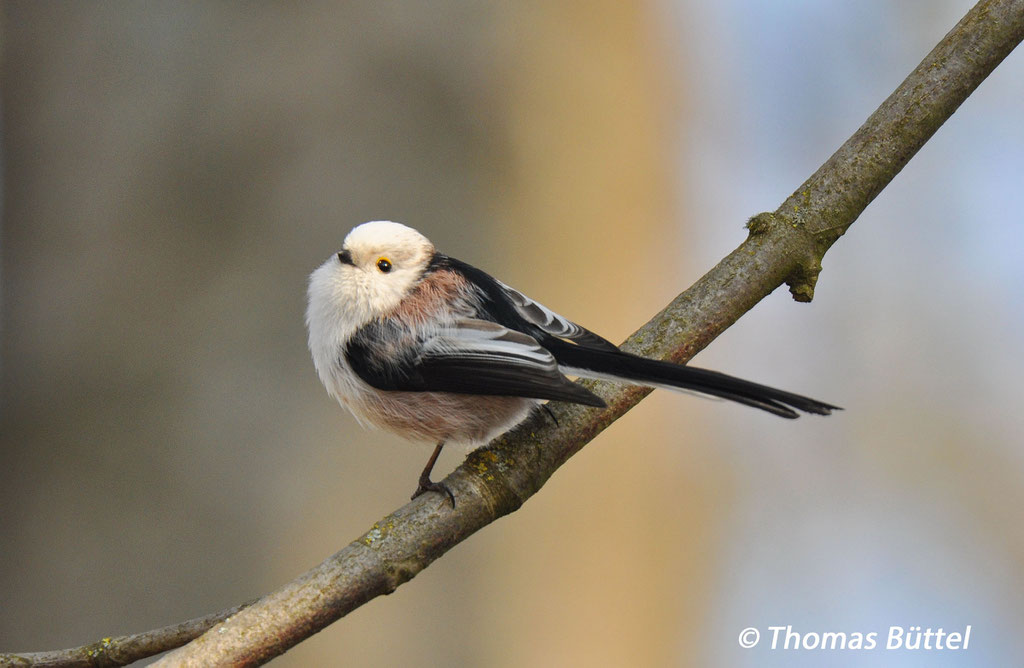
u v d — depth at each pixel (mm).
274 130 9359
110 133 9398
